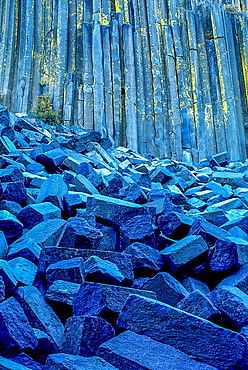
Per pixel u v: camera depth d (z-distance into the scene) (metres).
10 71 22.83
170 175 9.70
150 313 3.15
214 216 6.61
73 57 23.53
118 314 3.37
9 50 23.22
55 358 2.63
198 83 24.59
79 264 3.84
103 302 3.33
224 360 2.83
